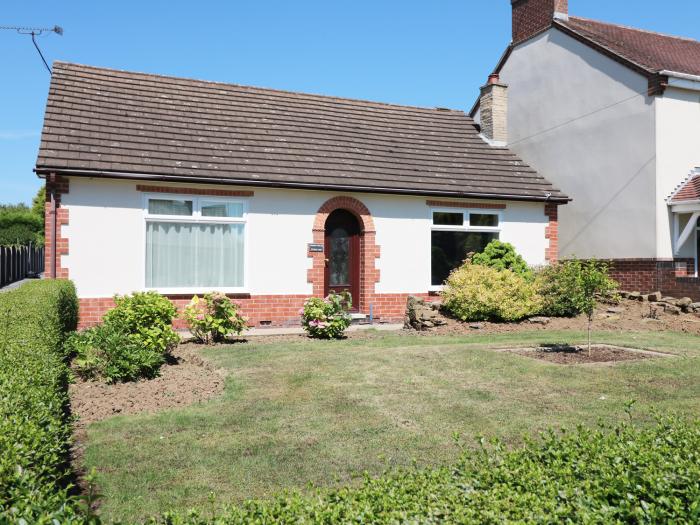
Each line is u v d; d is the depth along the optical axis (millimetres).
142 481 5043
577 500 3473
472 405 7195
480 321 14430
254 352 10336
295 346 11031
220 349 10695
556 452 4305
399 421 6625
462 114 20938
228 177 13805
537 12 20797
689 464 3869
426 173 16578
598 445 4363
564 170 19656
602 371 8734
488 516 3225
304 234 14898
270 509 3383
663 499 3322
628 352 10359
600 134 18391
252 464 5422
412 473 4391
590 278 9852
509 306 14250
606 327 13867
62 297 9609
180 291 13758
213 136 15141
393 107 19781
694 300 15945
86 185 12930
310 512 3307
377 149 17078
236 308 11922
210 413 6840
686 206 16281
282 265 14680
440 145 18422
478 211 16812
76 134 13477
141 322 9430
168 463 5430
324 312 12406
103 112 14508
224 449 5770
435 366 9086
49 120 13555
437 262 16469
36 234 45469
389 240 15805
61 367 5734
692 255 17078
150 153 13750
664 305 15438
